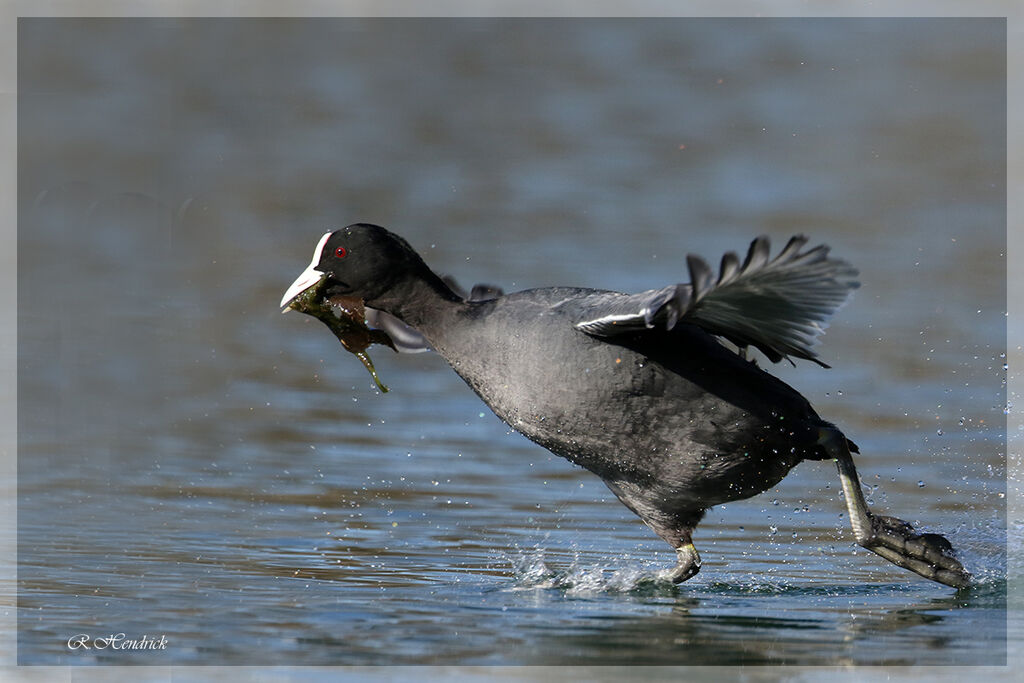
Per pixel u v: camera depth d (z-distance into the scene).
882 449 12.93
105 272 19.23
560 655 7.53
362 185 24.39
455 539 10.37
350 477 12.09
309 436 13.36
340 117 28.62
